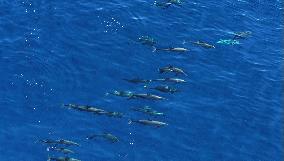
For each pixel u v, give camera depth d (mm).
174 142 42031
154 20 52031
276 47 51906
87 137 41531
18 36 48312
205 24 52812
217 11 54562
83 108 43125
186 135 42656
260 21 54562
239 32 52656
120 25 50938
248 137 43375
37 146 40594
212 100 45625
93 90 45000
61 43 48438
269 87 47719
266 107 45906
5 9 50344
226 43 51094
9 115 42469
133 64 47594
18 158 39812
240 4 56156
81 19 50875
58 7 51562
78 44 48656
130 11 52438
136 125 42625
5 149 40219
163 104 44406
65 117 42719
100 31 50188
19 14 50188
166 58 48531
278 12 55969
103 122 42594
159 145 41656
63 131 41781
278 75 48938
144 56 48406
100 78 46031
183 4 54500
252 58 50219
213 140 42688
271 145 43031
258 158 42062
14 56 46594
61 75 45844
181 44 50219
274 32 53531
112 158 40406
